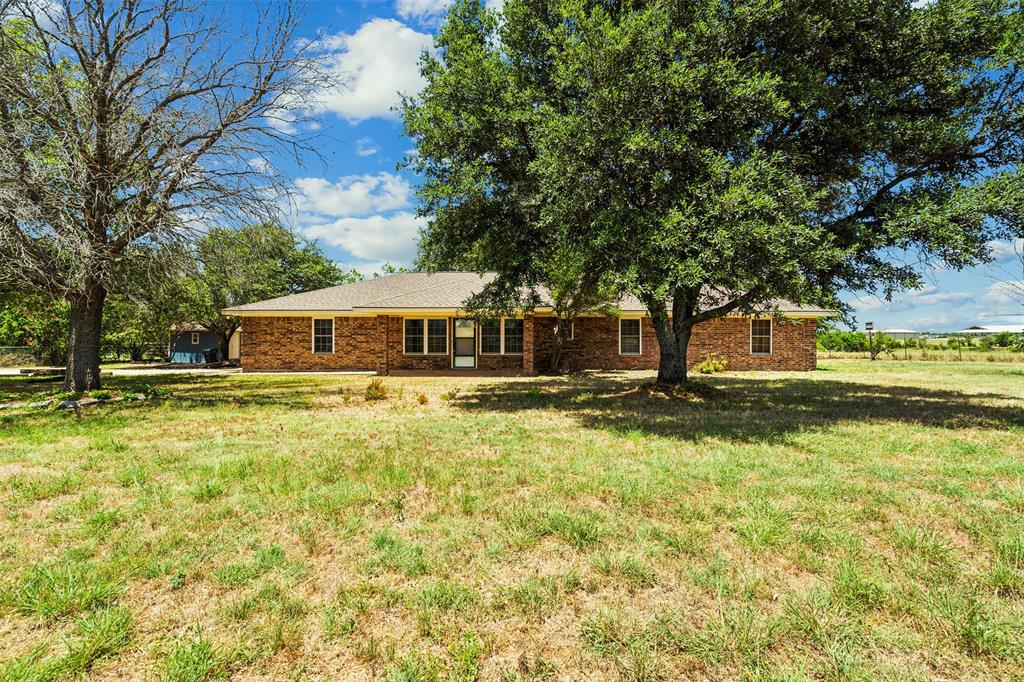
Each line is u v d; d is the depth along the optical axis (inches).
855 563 114.4
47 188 345.4
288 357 826.8
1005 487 167.6
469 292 813.2
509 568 114.3
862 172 335.3
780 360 799.7
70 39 390.0
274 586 106.5
